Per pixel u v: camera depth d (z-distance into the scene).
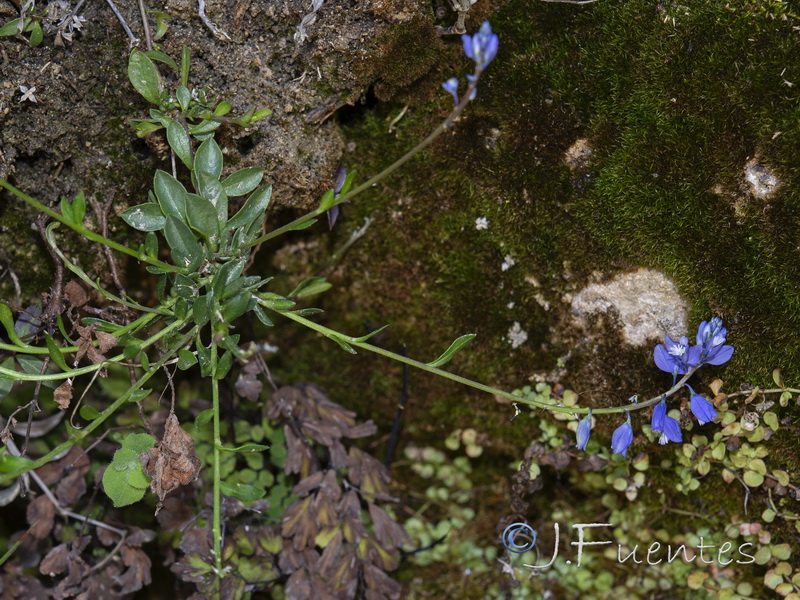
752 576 0.29
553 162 0.27
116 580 0.28
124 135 0.26
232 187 0.25
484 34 0.21
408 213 0.28
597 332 0.28
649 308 0.27
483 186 0.28
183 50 0.25
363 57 0.26
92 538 0.29
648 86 0.26
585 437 0.25
